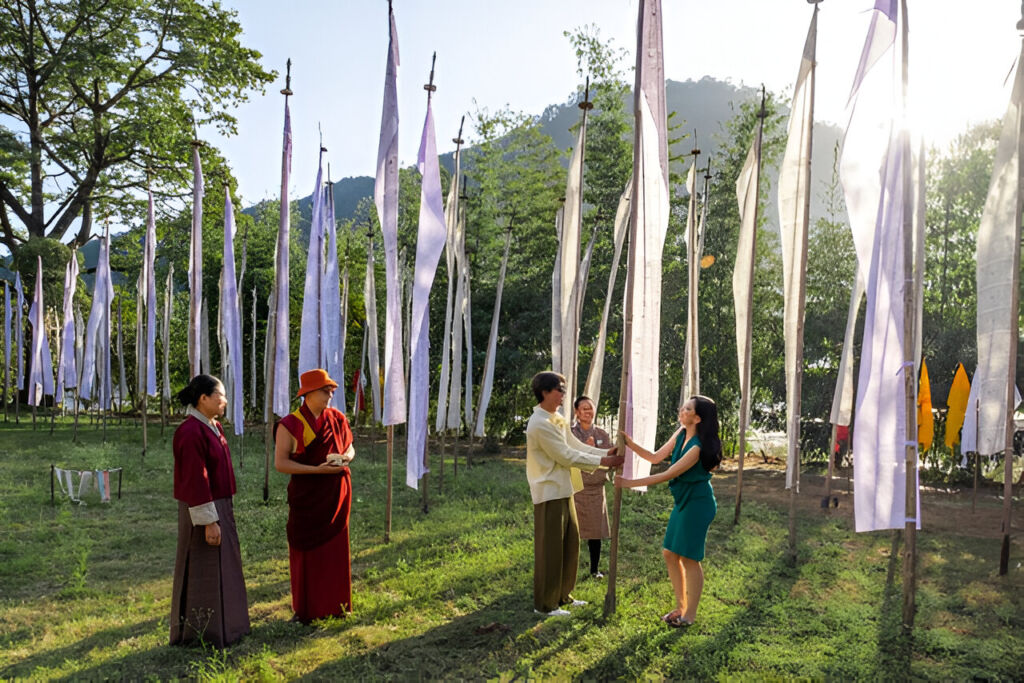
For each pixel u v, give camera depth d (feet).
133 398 84.17
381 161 25.43
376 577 20.77
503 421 56.08
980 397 23.31
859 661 14.83
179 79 89.25
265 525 27.68
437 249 24.68
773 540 25.90
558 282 34.83
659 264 18.53
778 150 47.42
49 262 81.05
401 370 25.03
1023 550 24.22
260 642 15.89
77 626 16.96
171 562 22.70
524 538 25.30
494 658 15.01
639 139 17.79
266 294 73.10
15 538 25.49
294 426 17.04
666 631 16.47
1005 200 22.49
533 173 57.47
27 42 82.33
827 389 45.50
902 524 17.57
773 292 48.96
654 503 32.76
